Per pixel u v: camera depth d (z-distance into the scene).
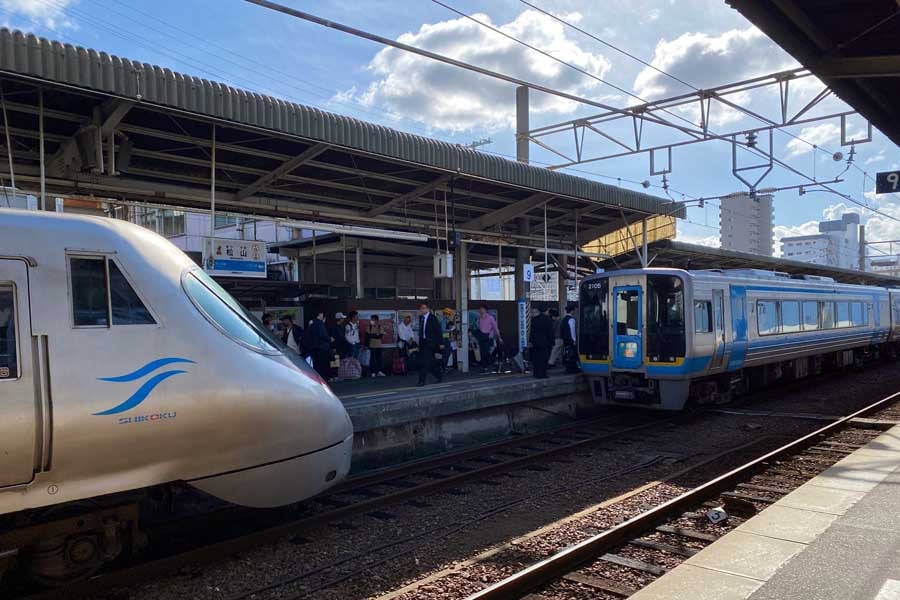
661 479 8.15
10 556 4.43
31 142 9.56
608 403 12.84
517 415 12.00
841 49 9.84
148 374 4.67
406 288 24.92
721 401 13.47
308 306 16.67
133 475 4.61
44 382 4.27
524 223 18.02
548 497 7.40
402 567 5.37
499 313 18.97
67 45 7.21
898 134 13.96
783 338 15.20
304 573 5.23
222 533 6.36
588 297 12.90
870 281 38.31
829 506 5.94
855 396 15.32
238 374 5.11
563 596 4.65
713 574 4.45
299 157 10.76
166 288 4.95
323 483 5.77
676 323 11.62
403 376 15.12
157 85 7.97
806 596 4.07
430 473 8.63
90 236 4.71
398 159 11.05
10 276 4.30
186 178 11.43
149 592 4.86
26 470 4.20
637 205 17.28
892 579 4.30
